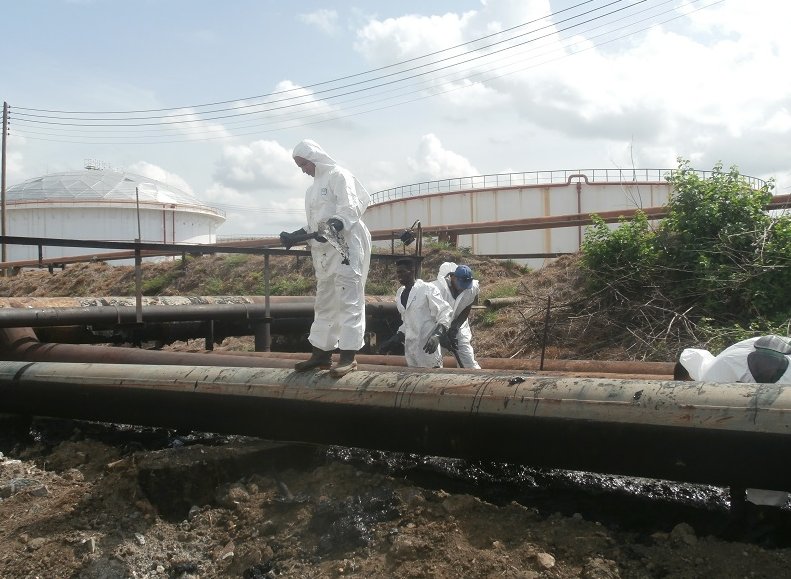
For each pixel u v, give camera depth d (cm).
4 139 3147
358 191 486
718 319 946
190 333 1005
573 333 1047
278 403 493
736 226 1002
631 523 413
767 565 340
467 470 505
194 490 473
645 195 2286
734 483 361
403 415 447
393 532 393
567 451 401
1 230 3166
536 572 346
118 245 750
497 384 427
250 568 385
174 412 548
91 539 417
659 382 384
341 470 479
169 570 398
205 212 4238
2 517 471
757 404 345
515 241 2394
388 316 1109
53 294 2388
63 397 608
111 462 549
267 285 834
